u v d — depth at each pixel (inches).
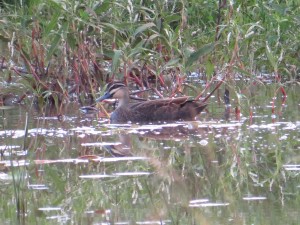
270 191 393.7
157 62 645.9
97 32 639.1
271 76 725.3
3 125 560.1
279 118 566.6
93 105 622.5
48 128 550.6
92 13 609.6
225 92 634.2
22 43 660.7
